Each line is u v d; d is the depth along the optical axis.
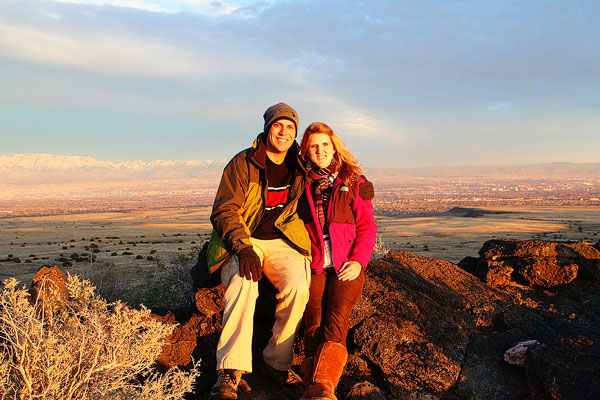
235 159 3.05
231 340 2.69
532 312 3.42
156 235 98.50
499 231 96.50
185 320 3.60
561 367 2.52
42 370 2.22
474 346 3.03
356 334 3.05
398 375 2.81
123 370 2.41
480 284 3.86
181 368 3.12
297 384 2.90
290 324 2.83
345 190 3.03
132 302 9.52
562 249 4.03
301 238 2.96
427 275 3.87
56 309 2.83
